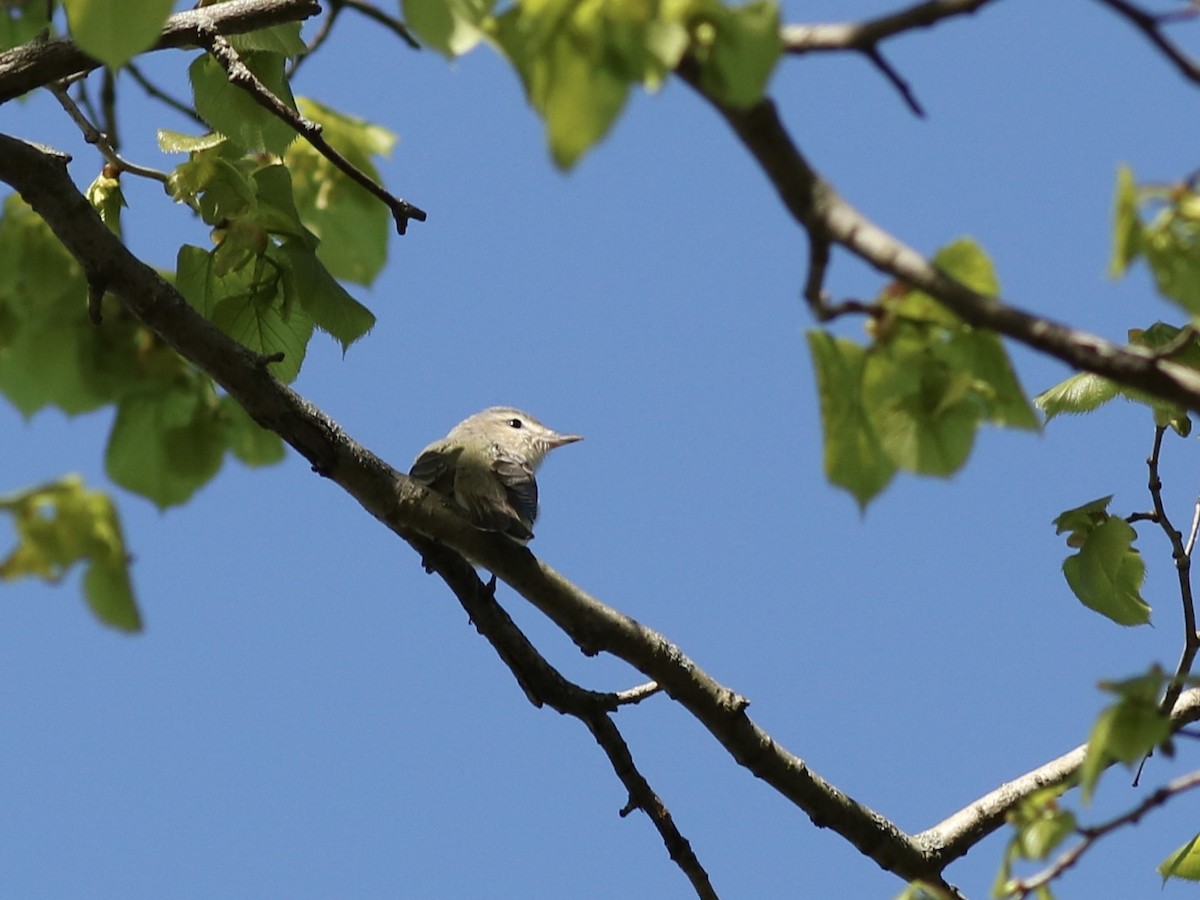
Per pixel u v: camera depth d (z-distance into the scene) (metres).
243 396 10.38
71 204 9.98
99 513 9.04
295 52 11.41
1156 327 10.36
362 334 10.84
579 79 5.88
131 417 11.39
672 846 11.54
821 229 6.47
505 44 6.03
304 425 10.47
